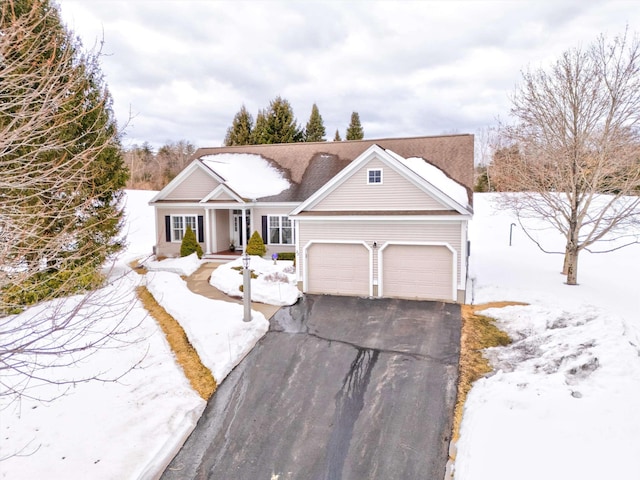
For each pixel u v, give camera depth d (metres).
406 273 13.65
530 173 16.36
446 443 6.66
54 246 6.12
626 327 9.25
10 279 5.19
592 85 13.94
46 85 5.33
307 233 14.42
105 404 7.68
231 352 9.64
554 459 5.39
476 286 14.61
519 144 16.64
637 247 21.62
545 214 15.64
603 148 14.07
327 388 8.37
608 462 5.11
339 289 14.35
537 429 6.06
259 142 39.41
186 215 20.92
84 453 6.40
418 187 13.44
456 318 11.66
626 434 5.54
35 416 7.29
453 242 12.95
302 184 20.36
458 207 12.84
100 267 10.52
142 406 7.67
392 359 9.37
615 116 13.84
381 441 6.79
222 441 6.96
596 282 15.37
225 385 8.58
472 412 7.09
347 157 21.20
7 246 4.78
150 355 9.64
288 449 6.73
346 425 7.23
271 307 12.98
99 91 11.91
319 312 12.45
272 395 8.21
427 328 11.01
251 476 6.18
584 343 8.51
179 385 8.42
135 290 14.09
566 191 15.20
